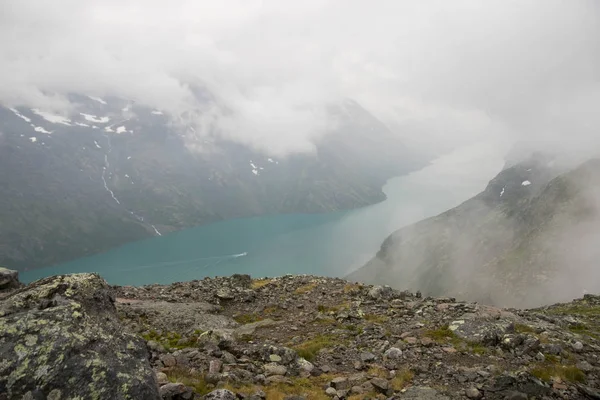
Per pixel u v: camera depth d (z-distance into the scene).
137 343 10.41
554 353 19.27
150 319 25.33
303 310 29.47
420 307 28.08
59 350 8.73
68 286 11.25
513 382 15.07
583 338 22.42
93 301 11.18
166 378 13.49
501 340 20.44
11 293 11.32
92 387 8.39
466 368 17.25
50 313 9.70
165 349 18.16
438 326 23.39
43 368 8.36
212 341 19.14
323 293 33.97
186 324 24.61
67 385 8.27
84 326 9.73
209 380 14.21
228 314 28.80
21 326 9.10
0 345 8.64
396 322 24.92
